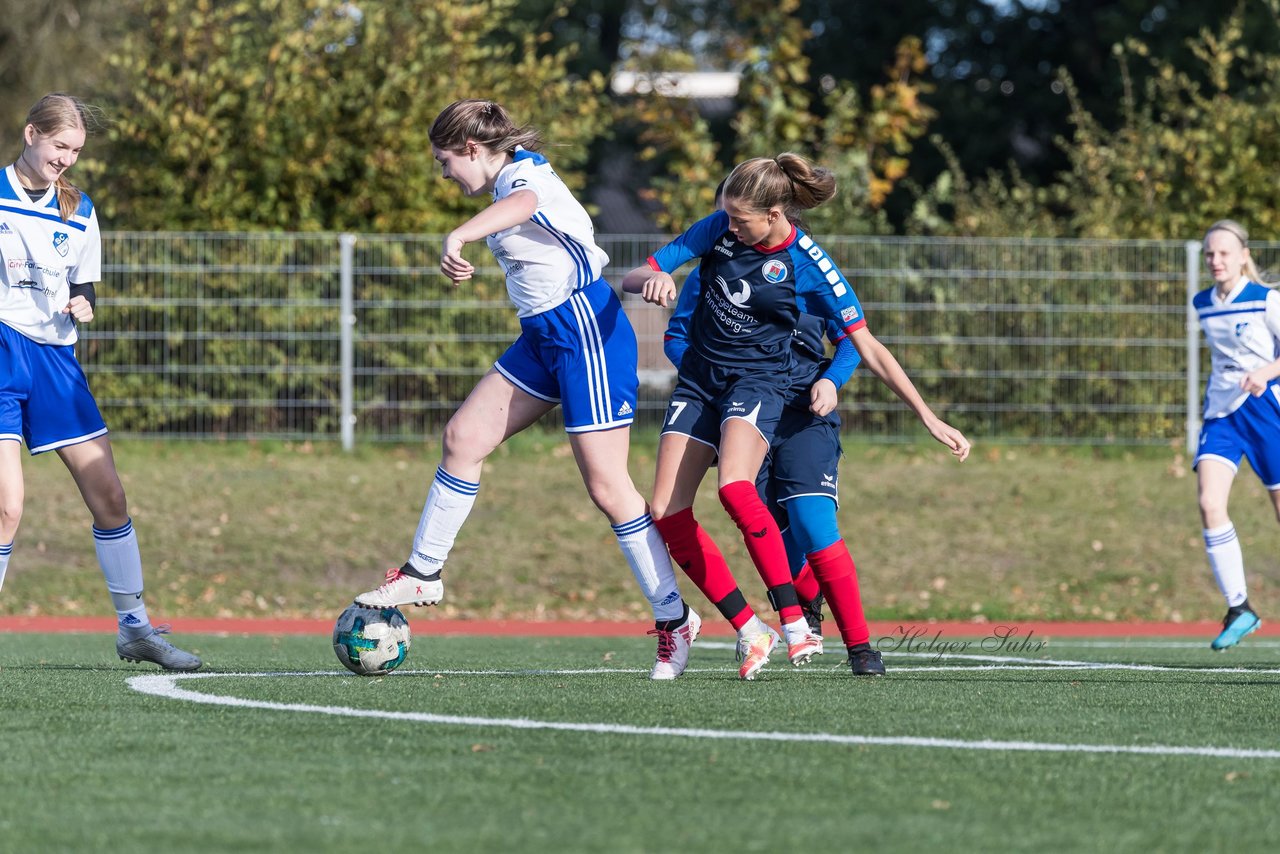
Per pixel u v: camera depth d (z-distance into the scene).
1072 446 56.38
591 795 12.53
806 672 23.33
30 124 20.81
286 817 11.70
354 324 55.75
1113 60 100.50
